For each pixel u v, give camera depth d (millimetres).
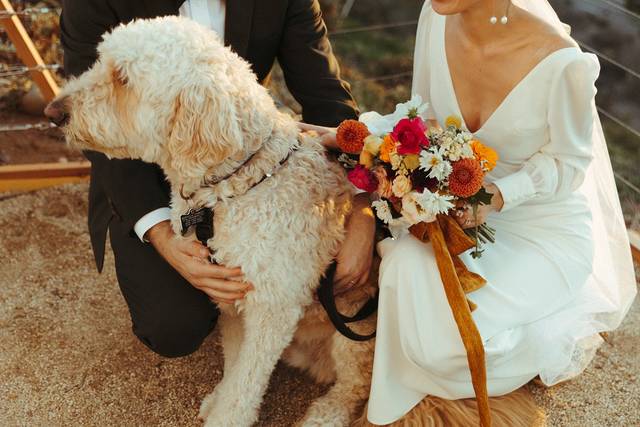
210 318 3066
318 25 3330
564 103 2600
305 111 3398
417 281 2666
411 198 2484
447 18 2896
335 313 2748
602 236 3156
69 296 3695
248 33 3092
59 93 2639
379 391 2777
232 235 2625
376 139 2568
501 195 2609
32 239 4051
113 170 2953
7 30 4141
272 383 3225
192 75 2438
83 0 2979
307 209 2670
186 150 2463
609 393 3160
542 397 3133
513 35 2660
